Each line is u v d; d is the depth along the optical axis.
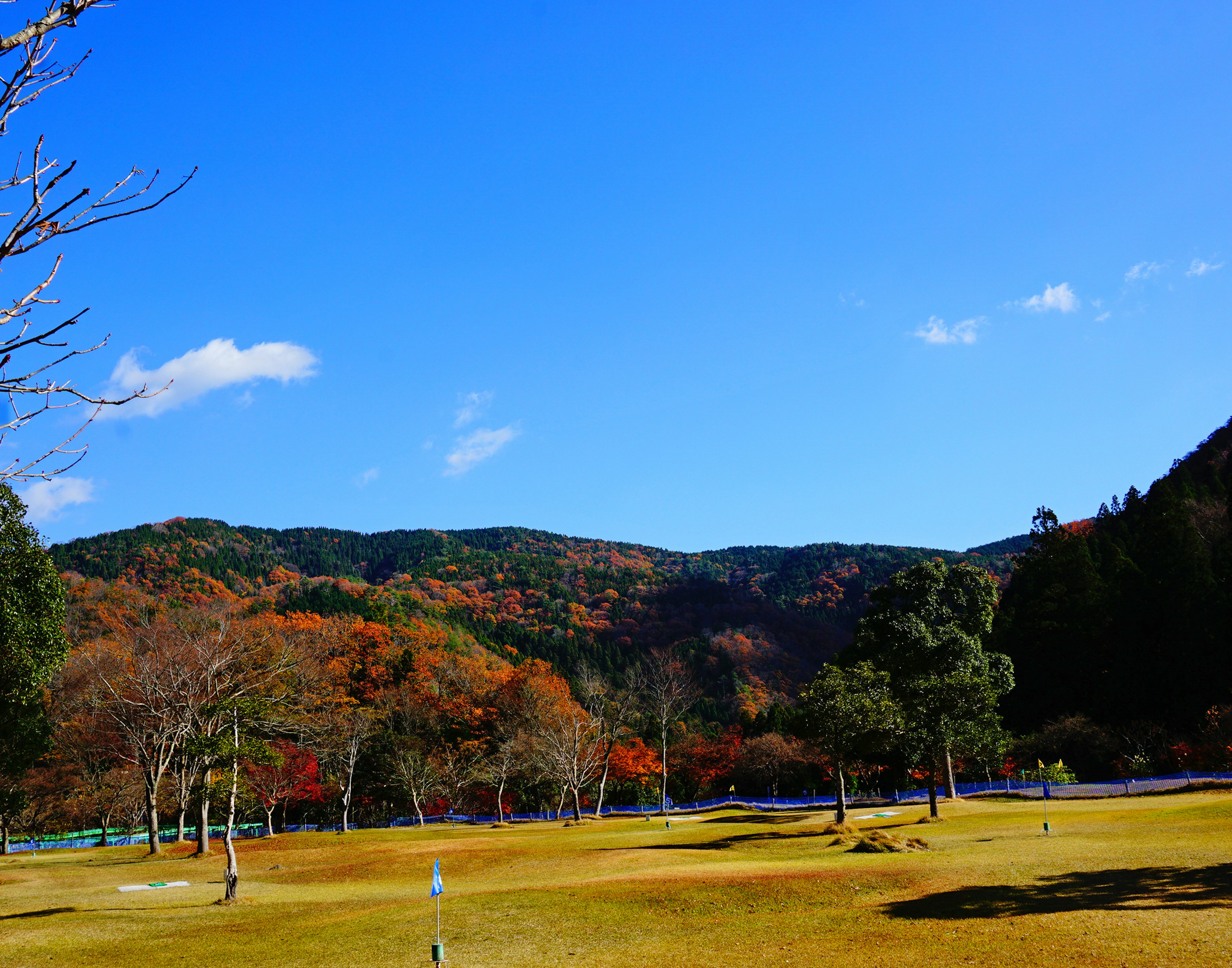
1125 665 67.75
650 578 185.50
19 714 34.25
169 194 5.22
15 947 21.94
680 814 67.56
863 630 58.28
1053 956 14.41
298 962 19.55
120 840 67.38
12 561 29.77
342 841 48.69
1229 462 103.12
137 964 19.95
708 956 17.28
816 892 22.97
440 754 78.88
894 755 56.75
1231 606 63.12
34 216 4.83
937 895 21.20
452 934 21.39
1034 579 84.25
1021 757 63.19
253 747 30.73
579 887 26.12
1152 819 32.66
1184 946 14.19
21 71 4.64
